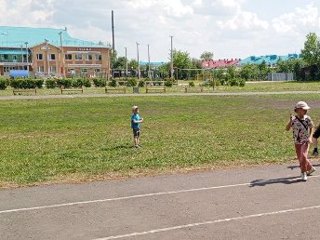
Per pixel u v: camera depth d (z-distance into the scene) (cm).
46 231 646
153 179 948
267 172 1000
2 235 633
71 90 4838
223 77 8350
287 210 724
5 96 4153
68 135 1705
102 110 2844
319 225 655
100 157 1202
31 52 9381
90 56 9706
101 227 658
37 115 2544
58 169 1053
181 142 1461
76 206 761
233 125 1966
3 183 924
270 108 2881
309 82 7575
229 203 766
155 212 723
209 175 978
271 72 10162
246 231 634
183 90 5103
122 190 860
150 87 5675
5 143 1505
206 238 611
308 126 902
